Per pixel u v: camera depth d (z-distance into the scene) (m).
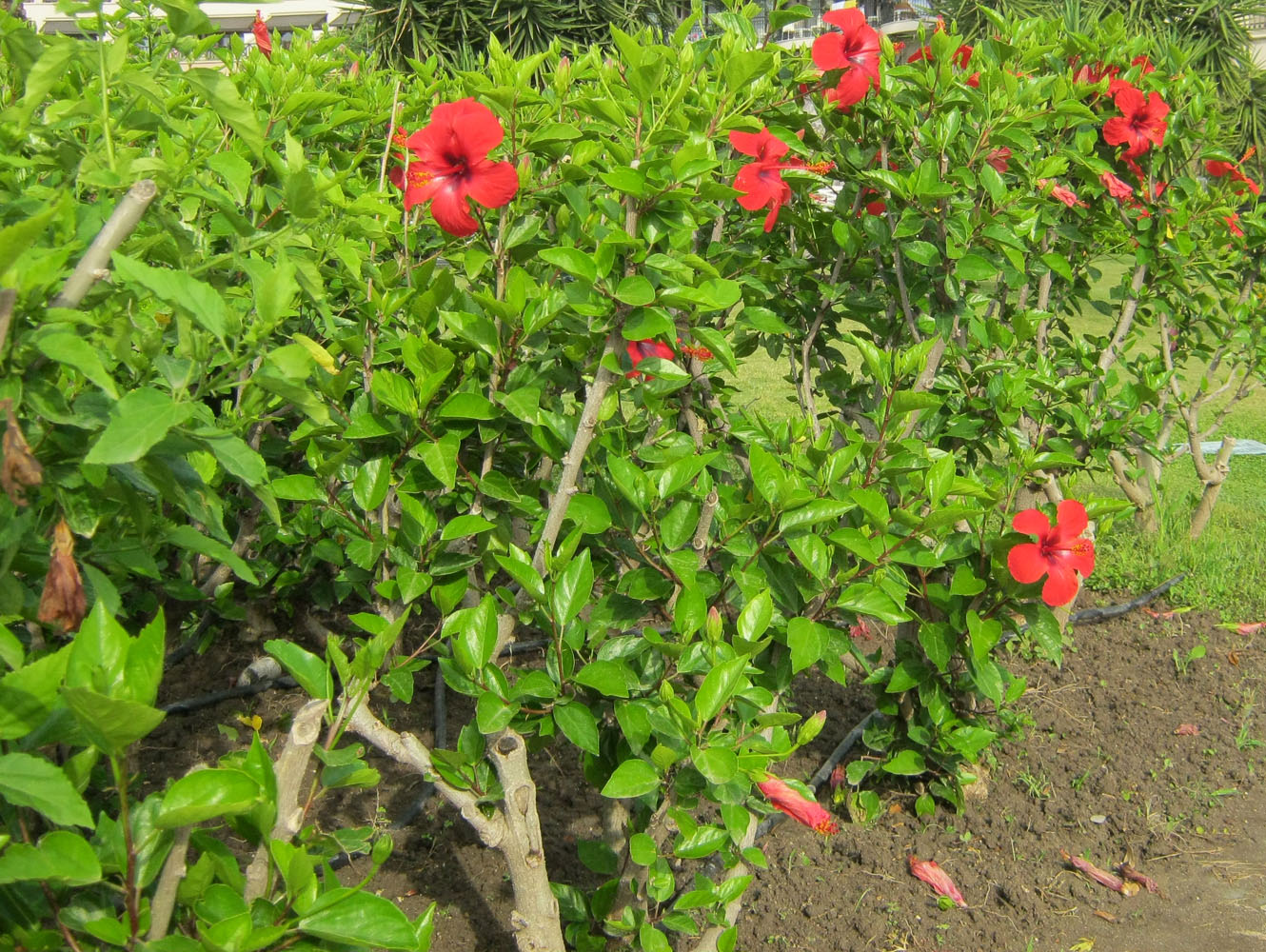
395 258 2.86
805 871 2.94
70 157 1.79
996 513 3.11
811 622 2.31
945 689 3.08
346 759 1.56
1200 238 4.56
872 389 3.59
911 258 3.13
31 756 1.09
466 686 1.99
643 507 2.14
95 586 1.41
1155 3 9.40
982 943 2.69
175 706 3.40
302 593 3.88
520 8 12.25
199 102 3.16
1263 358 4.75
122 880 1.31
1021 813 3.21
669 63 2.90
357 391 2.71
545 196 2.47
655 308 1.94
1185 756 3.50
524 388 2.12
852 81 3.09
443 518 2.55
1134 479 4.96
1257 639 4.28
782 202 2.98
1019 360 3.87
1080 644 4.27
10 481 1.08
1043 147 3.96
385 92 3.82
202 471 1.98
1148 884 2.91
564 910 2.34
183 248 1.62
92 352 1.14
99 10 1.49
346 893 1.29
